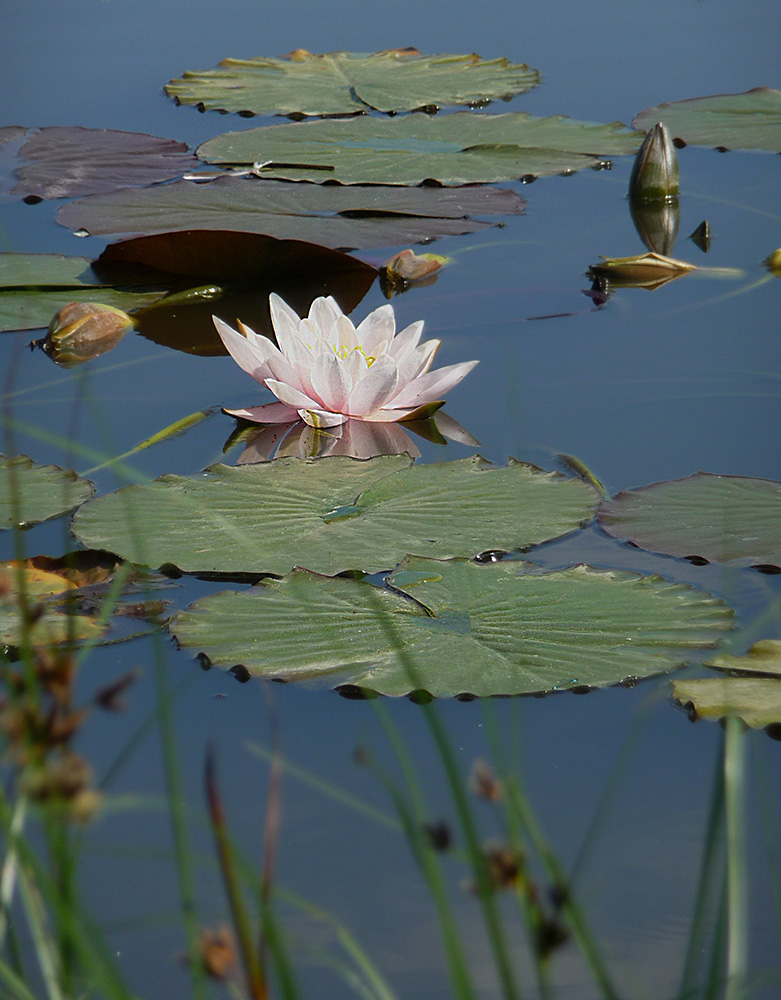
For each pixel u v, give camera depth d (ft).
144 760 11.14
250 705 11.93
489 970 8.72
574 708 11.72
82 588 14.14
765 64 16.76
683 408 15.26
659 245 15.80
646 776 10.73
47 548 15.01
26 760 5.81
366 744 11.28
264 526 15.03
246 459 15.19
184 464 15.17
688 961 7.78
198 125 16.42
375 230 15.84
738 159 16.24
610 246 15.80
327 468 15.15
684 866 9.60
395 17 17.37
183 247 15.65
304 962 8.79
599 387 15.34
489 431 15.24
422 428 15.26
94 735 11.45
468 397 15.33
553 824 10.15
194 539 15.01
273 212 15.89
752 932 8.89
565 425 15.24
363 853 9.96
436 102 16.52
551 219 15.94
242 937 6.24
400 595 13.76
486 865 6.53
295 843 10.07
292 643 12.84
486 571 14.30
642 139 16.26
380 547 14.90
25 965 8.63
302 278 15.71
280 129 16.35
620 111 16.47
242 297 15.66
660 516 15.03
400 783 10.75
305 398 15.25
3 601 13.71
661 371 15.37
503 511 15.06
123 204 15.93
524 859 6.45
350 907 9.35
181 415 15.29
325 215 15.90
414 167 16.11
